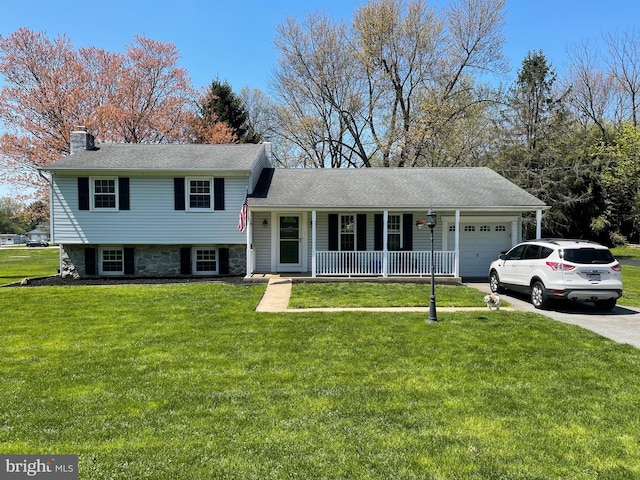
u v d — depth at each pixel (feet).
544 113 97.60
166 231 51.98
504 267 39.83
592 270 31.86
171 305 34.27
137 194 51.65
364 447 12.42
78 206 51.29
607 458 11.89
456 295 39.47
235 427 13.64
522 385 17.40
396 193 51.57
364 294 39.99
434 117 86.58
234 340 24.13
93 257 53.01
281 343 23.49
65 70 89.76
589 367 19.65
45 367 19.53
